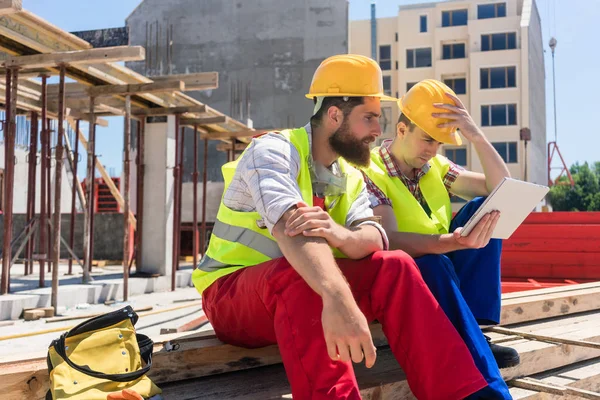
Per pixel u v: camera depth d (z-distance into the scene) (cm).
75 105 1020
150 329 564
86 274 880
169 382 233
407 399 235
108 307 764
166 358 231
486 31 3706
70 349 189
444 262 214
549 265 641
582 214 650
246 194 215
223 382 237
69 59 677
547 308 390
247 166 201
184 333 259
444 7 3838
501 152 3612
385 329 199
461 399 187
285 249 180
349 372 175
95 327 199
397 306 193
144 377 201
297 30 2798
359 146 219
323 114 220
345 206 229
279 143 205
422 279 194
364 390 216
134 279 952
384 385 225
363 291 199
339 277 172
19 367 201
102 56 666
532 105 3825
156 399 194
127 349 202
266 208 188
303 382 177
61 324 622
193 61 2883
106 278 968
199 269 240
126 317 207
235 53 2848
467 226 228
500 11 3766
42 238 813
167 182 1059
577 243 636
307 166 218
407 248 242
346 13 2769
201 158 2748
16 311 667
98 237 1495
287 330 182
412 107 279
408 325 192
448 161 312
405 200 277
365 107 217
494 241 265
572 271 634
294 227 180
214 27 2872
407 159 286
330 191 225
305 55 2784
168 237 1063
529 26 3716
